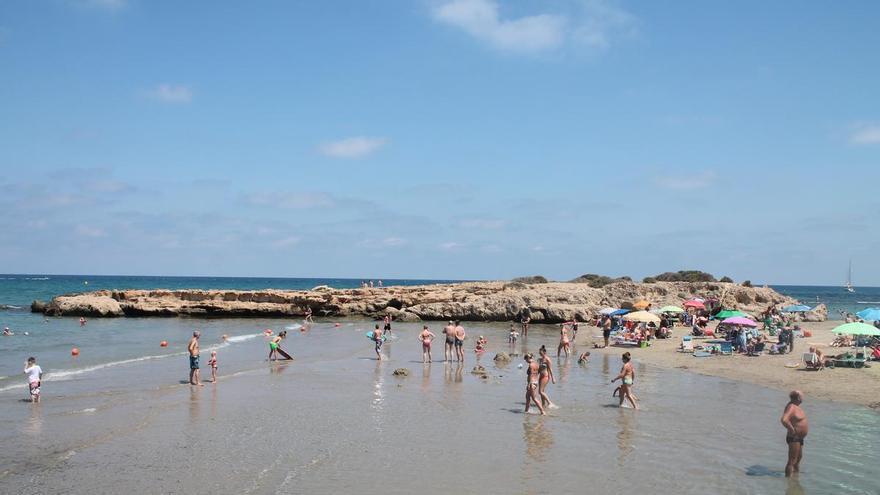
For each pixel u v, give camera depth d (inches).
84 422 787.4
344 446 687.1
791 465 582.6
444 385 1063.0
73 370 1192.2
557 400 928.9
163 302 2635.3
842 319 2623.0
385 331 1801.2
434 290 2716.5
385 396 964.6
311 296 2615.7
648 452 661.9
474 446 686.5
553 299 2472.9
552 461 633.6
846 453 649.6
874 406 854.5
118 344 1651.1
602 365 1277.1
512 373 1200.2
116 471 600.1
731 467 611.8
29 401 908.0
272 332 2042.3
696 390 994.7
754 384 1037.2
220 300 2682.1
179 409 867.4
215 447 682.2
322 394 979.9
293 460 636.7
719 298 2593.5
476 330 2134.6
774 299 2800.2
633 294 2608.3
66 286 6087.6
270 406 890.7
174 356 1409.9
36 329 2055.9
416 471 602.5
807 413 818.2
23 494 538.3
